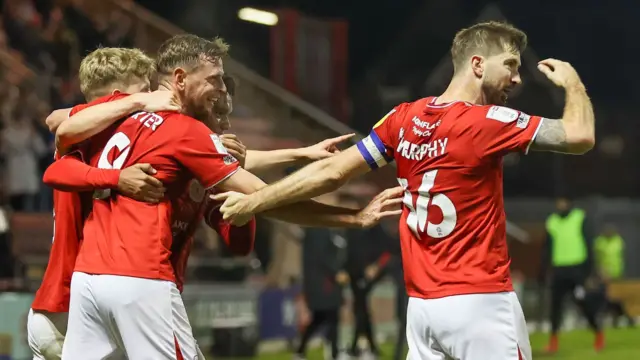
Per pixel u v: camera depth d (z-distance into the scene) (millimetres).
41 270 18109
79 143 6246
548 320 23656
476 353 5586
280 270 23609
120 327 5863
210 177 6043
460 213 5688
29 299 14102
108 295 5844
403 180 5973
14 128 19719
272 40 30906
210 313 17562
